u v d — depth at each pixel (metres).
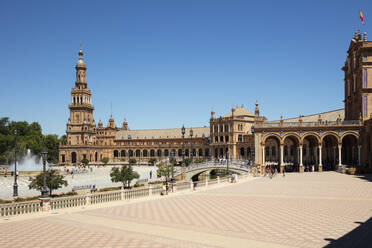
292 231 18.89
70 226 20.23
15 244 16.31
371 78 72.75
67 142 173.12
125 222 21.39
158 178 71.94
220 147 130.62
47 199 25.06
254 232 18.69
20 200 38.53
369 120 67.56
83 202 28.06
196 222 21.38
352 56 80.94
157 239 17.19
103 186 60.50
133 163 142.38
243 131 128.38
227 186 45.28
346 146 79.31
